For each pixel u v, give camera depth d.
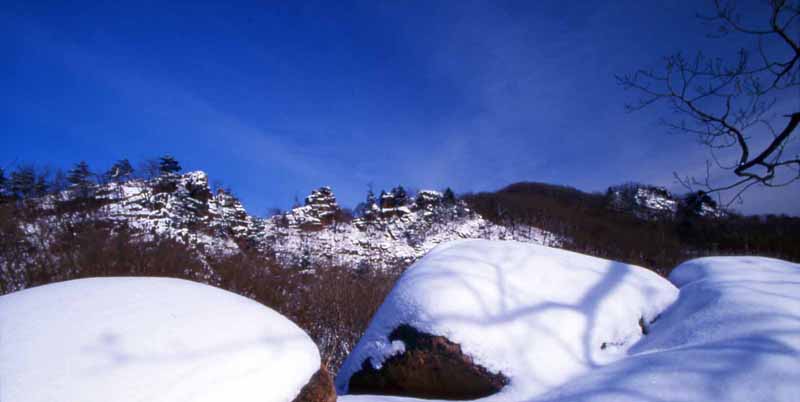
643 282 3.21
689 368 1.88
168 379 1.45
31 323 1.52
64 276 6.91
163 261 8.05
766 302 2.34
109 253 7.69
